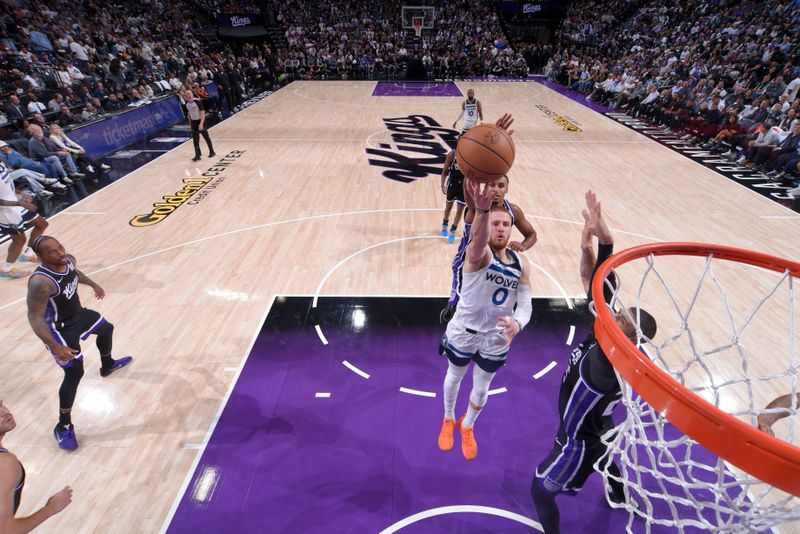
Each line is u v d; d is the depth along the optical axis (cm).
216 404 417
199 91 1544
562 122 1477
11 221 585
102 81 1379
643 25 2294
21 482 236
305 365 462
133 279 603
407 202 843
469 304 267
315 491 341
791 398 262
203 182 941
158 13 2202
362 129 1366
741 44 1566
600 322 203
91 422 398
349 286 588
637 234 718
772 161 976
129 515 324
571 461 271
